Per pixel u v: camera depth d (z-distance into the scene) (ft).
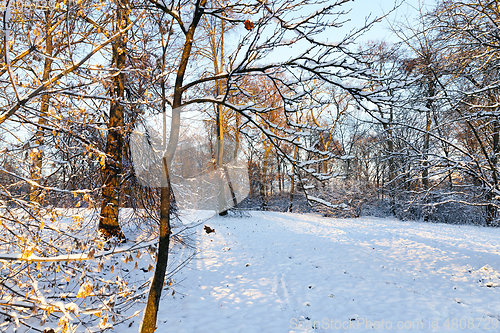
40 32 9.29
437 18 28.04
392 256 30.48
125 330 15.20
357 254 31.81
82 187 18.04
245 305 19.66
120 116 20.15
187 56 9.97
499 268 25.29
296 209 73.87
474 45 26.16
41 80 10.87
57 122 11.32
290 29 9.86
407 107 9.60
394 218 68.03
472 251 30.91
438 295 20.45
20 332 13.10
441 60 26.02
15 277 10.71
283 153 10.04
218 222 47.14
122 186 24.02
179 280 23.67
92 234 12.21
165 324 16.93
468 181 39.40
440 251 31.24
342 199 64.08
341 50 10.00
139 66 13.71
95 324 14.65
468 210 60.59
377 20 9.28
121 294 10.08
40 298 8.00
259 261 29.84
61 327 7.45
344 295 20.90
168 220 9.48
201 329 16.43
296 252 33.58
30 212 10.25
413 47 25.71
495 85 24.18
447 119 29.96
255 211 61.36
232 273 26.05
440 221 66.74
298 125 10.18
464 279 23.22
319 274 25.85
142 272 22.81
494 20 24.54
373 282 23.45
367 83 9.85
